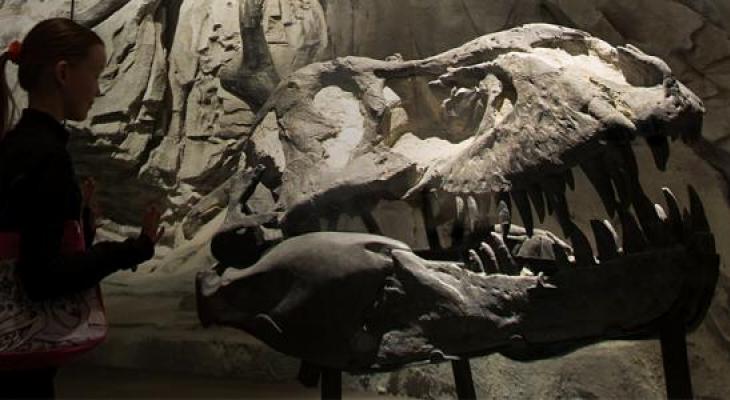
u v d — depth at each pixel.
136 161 7.07
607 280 2.06
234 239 2.60
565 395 3.55
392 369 2.30
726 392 3.54
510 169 2.23
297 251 2.42
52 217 1.60
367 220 2.64
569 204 4.22
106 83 7.22
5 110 1.76
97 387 4.27
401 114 2.84
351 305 2.31
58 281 1.58
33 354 1.62
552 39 2.57
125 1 7.51
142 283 6.26
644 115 2.07
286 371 4.37
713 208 3.84
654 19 4.12
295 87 2.92
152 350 4.95
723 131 3.85
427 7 5.33
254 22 7.04
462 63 2.66
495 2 4.88
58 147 1.67
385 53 5.62
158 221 1.77
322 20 6.94
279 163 2.81
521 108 2.29
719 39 3.90
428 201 2.56
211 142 7.13
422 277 2.26
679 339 2.03
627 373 3.44
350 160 2.62
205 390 4.14
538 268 2.35
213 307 2.54
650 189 4.04
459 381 2.78
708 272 2.04
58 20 1.80
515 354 2.28
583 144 2.11
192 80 7.35
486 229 2.44
